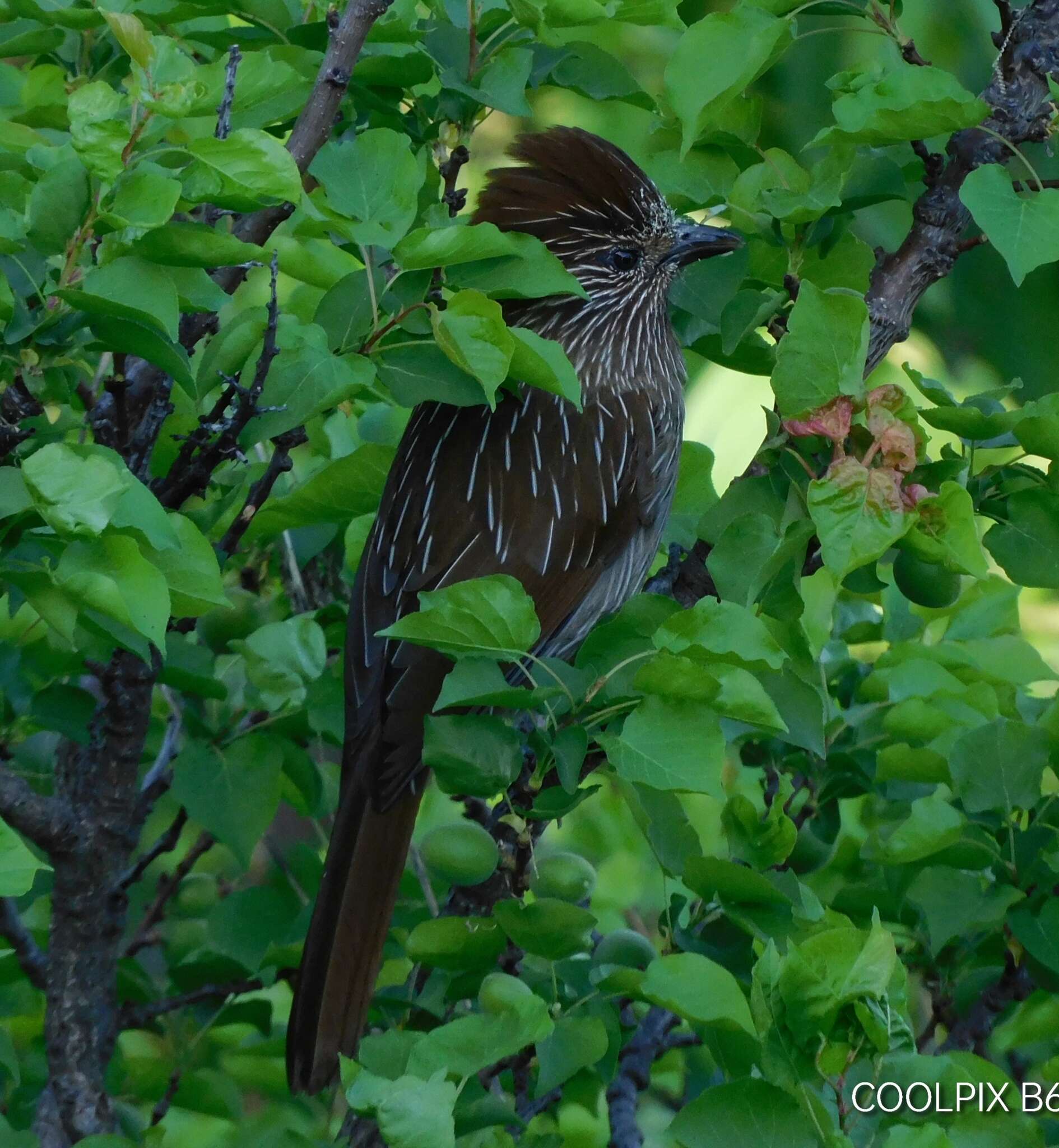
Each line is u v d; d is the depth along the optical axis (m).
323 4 7.00
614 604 9.31
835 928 4.74
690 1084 8.34
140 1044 8.84
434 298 6.41
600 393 9.11
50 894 8.41
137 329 5.38
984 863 6.27
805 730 6.33
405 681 7.82
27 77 7.64
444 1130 4.52
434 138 7.16
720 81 6.12
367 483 6.85
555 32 6.83
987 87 7.11
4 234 5.25
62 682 7.18
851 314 5.79
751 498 6.50
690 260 9.42
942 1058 4.70
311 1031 7.18
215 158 5.15
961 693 6.84
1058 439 6.10
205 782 7.35
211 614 7.78
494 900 6.99
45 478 4.76
